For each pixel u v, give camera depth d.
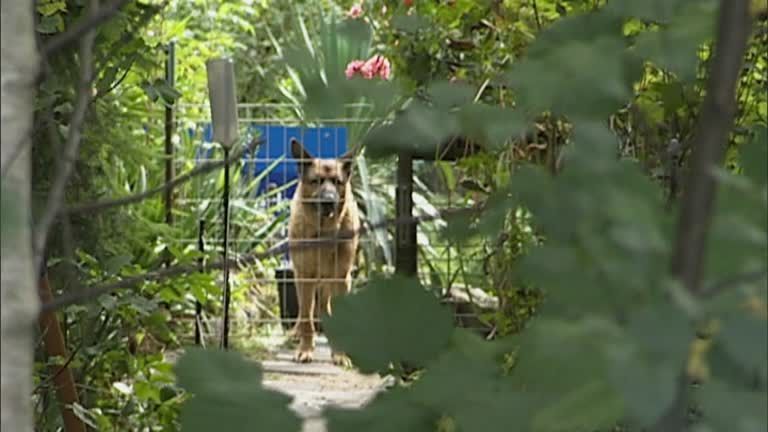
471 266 7.70
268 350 13.93
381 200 14.65
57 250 6.56
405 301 2.44
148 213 12.52
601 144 1.91
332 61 2.45
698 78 3.46
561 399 1.82
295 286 14.48
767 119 4.96
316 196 13.43
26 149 2.16
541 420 1.87
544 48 2.20
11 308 2.05
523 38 6.56
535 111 2.27
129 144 8.18
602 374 1.66
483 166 6.82
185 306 11.78
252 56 18.36
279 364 13.16
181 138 14.62
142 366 7.13
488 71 6.84
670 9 2.27
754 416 1.68
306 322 13.41
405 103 2.48
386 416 2.28
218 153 15.14
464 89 2.28
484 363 2.25
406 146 2.15
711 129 1.81
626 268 1.76
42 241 2.21
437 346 2.39
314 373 12.62
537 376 2.01
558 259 1.86
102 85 6.18
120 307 6.73
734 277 1.79
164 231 8.71
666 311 1.63
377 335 2.42
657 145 5.00
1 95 2.13
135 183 12.41
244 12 18.23
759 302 1.74
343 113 2.39
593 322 1.68
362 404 2.39
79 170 7.60
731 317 1.68
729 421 1.68
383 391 2.42
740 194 1.90
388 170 15.00
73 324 7.00
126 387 7.29
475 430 2.11
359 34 2.52
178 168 14.32
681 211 1.81
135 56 5.94
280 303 15.02
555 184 1.98
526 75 1.94
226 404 2.32
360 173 14.91
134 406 7.09
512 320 6.54
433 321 2.42
